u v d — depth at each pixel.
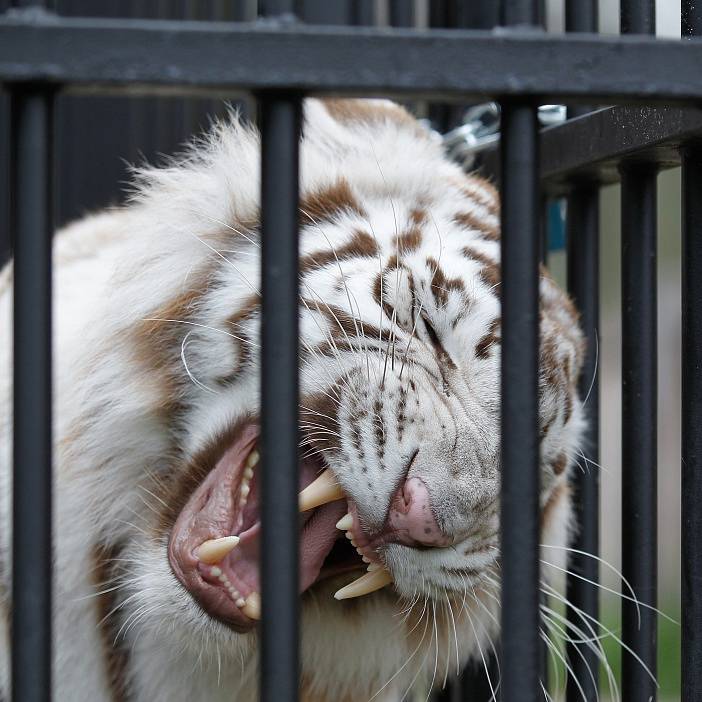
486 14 3.05
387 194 2.66
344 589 2.23
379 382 2.21
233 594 2.16
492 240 2.62
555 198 2.82
